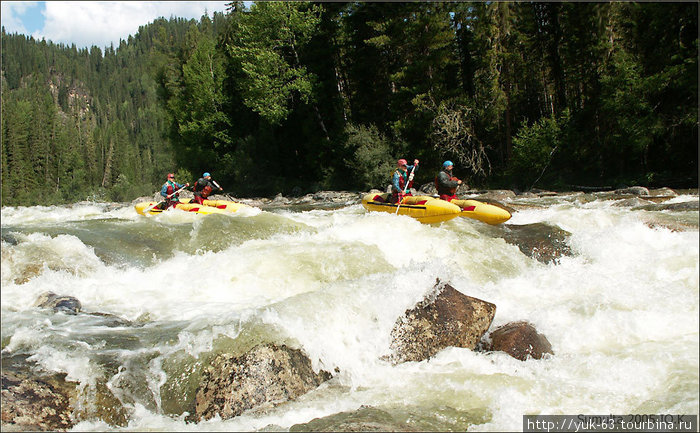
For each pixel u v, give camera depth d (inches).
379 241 346.9
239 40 1259.8
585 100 959.0
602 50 859.4
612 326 224.5
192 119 1445.6
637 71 805.9
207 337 196.5
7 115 2684.5
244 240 357.1
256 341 193.9
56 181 2940.5
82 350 189.3
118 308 245.0
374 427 151.8
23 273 271.7
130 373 179.6
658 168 864.3
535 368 197.0
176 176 1489.9
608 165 914.1
